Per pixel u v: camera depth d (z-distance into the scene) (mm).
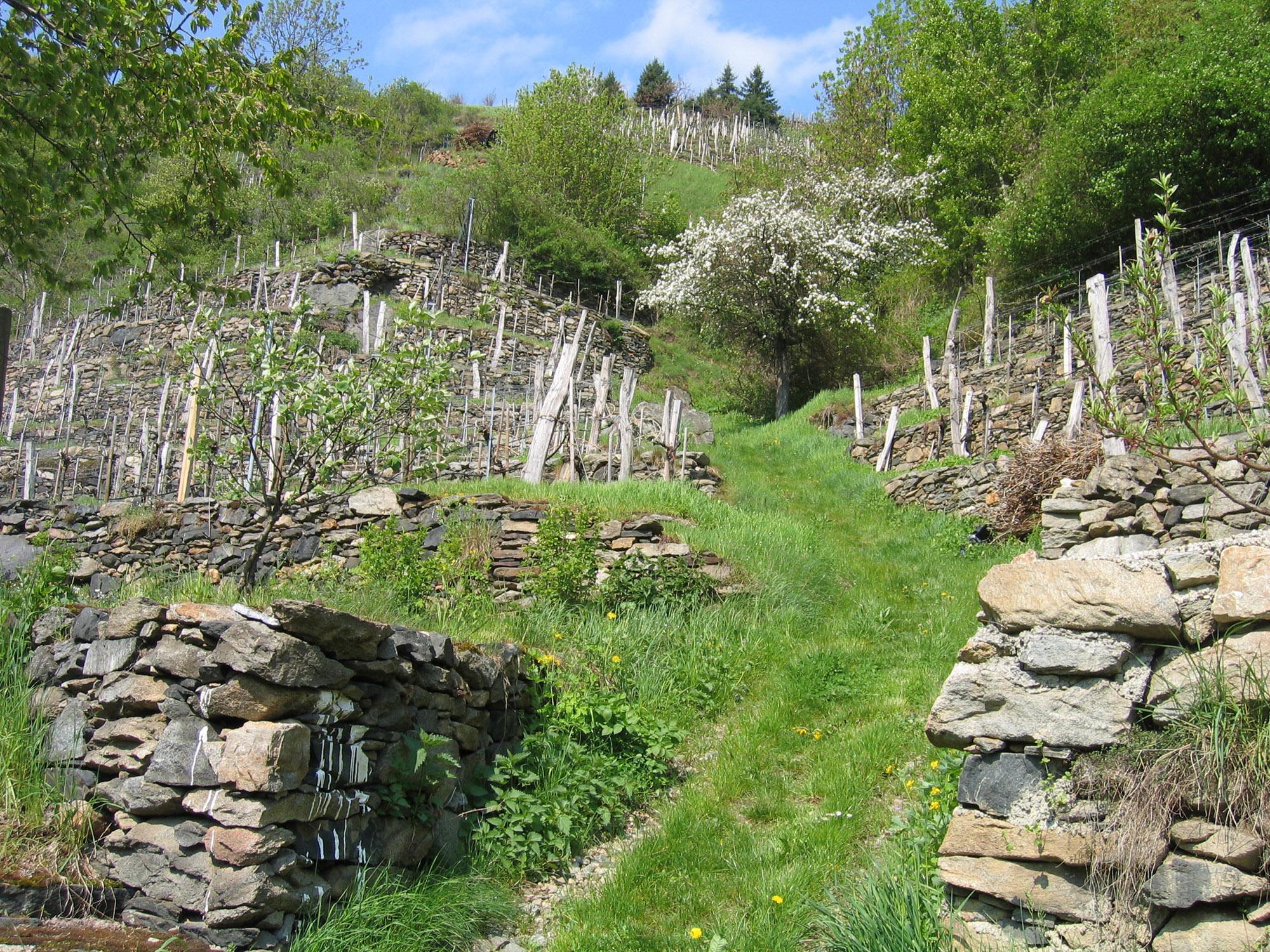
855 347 26797
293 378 7168
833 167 32969
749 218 25672
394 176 42781
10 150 9156
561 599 9500
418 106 56875
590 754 6215
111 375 24609
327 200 34688
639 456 16062
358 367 7523
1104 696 3695
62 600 6047
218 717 4301
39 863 4258
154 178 28438
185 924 3979
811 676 8055
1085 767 3635
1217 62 19797
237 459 8680
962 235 29234
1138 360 13336
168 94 8719
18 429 21656
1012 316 20781
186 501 12430
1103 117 21125
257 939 3918
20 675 5176
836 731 7098
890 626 9641
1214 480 4215
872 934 3828
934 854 4465
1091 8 30562
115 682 4652
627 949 4547
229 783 4086
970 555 11922
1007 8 32625
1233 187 19766
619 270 34719
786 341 26469
